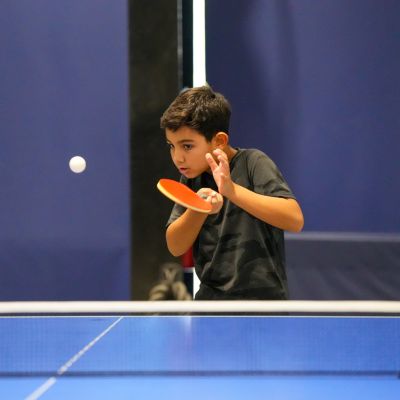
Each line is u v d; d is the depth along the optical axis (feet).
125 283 41.34
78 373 16.14
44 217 41.37
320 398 13.96
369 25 43.62
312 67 43.73
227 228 22.26
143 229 41.45
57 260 41.50
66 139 41.09
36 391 14.60
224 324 21.59
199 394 14.25
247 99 44.09
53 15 40.91
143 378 15.66
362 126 43.96
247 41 43.93
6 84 41.16
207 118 21.39
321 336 20.04
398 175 44.04
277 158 44.14
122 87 40.83
